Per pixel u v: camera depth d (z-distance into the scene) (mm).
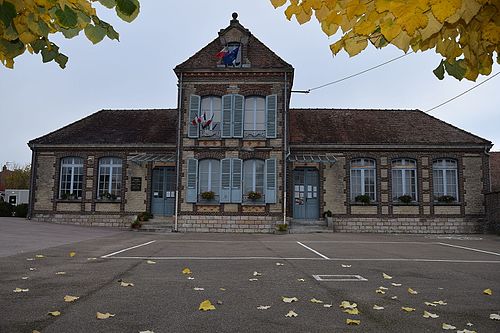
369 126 24719
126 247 12789
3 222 20531
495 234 21125
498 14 1779
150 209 23297
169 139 24156
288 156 22000
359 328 4359
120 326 4352
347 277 7531
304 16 1954
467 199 22531
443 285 6863
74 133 24812
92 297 5660
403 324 4512
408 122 25125
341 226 22359
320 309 5133
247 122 21656
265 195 20891
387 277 7500
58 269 8102
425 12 1606
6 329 4180
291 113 26281
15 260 9281
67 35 2297
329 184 22656
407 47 1875
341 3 1804
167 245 13641
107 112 27578
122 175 23500
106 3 2148
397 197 22734
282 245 14008
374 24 1777
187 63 22000
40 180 23734
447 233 22203
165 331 4207
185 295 5852
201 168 21547
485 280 7383
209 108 21844
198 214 21016
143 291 6090
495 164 28562
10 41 2213
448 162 22969
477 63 2039
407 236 19375
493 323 4590
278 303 5434
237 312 4969
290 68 21391
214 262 9414
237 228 20828
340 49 2049
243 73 21656
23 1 1988
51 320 4527
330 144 22859
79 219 23328
